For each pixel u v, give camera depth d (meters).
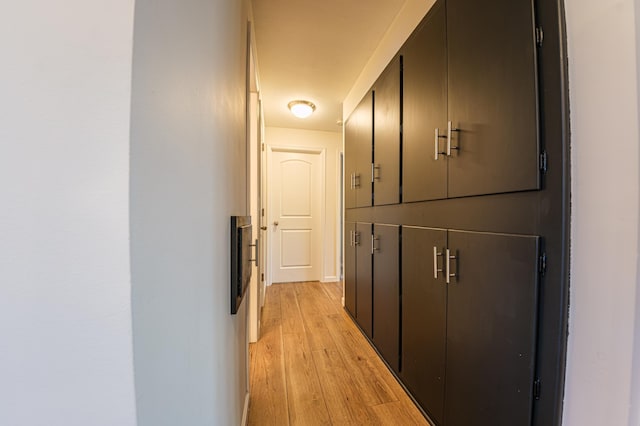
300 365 1.82
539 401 0.76
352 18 1.68
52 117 0.28
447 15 1.18
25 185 0.28
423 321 1.37
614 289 0.60
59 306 0.28
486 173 0.96
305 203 4.00
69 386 0.28
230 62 0.88
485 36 0.96
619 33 0.59
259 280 2.48
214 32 0.66
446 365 1.19
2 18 0.27
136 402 0.30
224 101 0.79
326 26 1.74
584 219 0.66
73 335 0.28
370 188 2.11
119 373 0.29
